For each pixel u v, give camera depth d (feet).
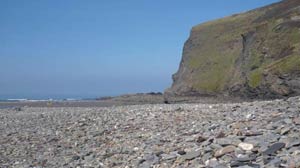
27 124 110.22
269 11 404.36
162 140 61.26
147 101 399.44
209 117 81.87
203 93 359.05
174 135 64.39
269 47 292.20
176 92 391.65
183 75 413.80
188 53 440.45
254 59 297.12
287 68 248.11
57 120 112.57
